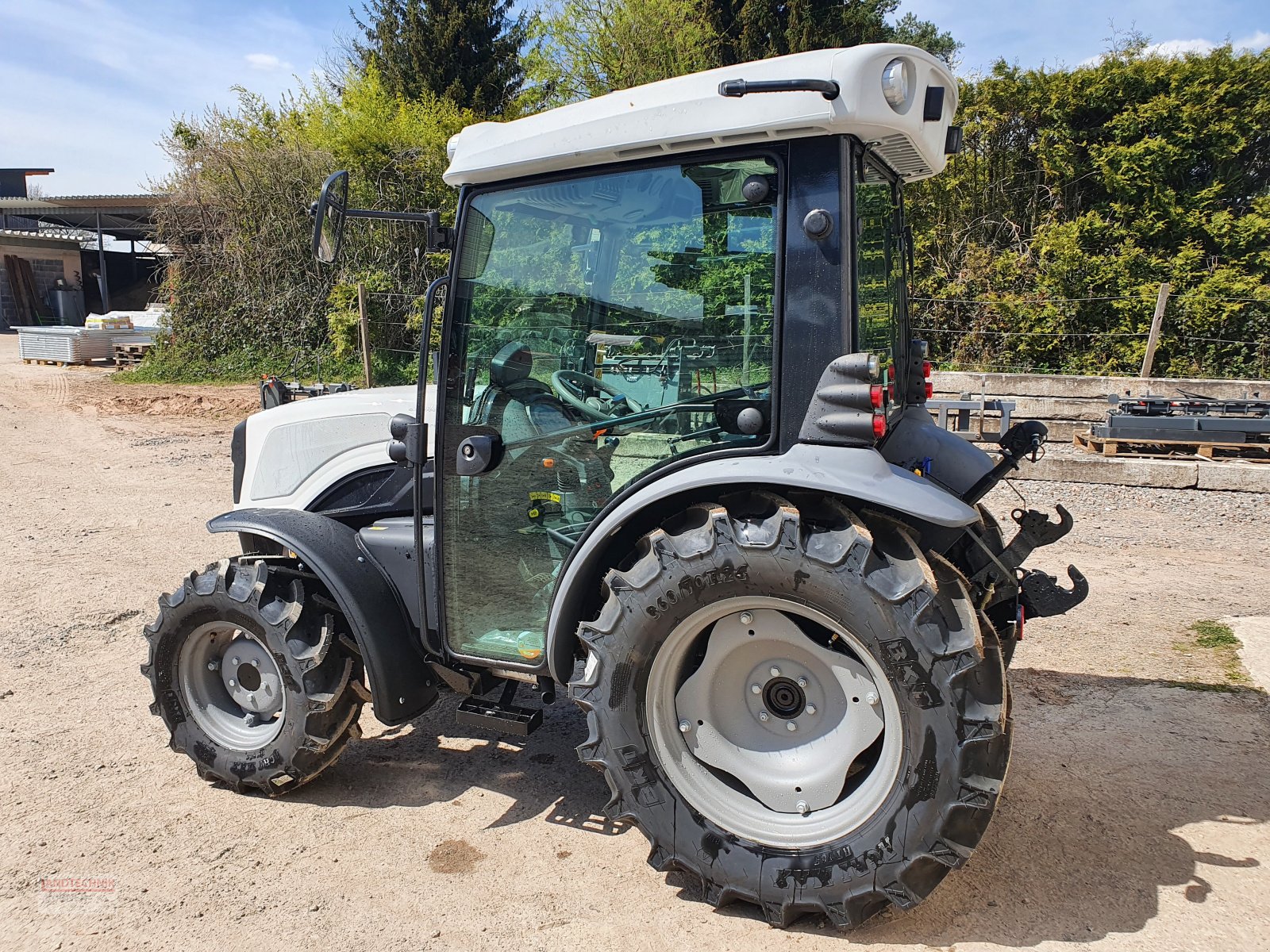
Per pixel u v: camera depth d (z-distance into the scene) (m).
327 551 2.88
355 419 3.33
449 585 2.80
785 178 2.22
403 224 15.27
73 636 4.47
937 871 2.11
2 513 7.08
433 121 16.72
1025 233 13.45
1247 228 11.84
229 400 13.28
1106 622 4.56
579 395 2.61
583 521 2.63
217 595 2.91
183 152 15.87
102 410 12.48
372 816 2.89
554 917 2.36
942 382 10.04
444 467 2.76
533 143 2.46
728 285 2.36
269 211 15.62
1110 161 12.63
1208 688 3.75
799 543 2.12
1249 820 2.75
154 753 3.32
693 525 2.32
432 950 2.24
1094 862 2.54
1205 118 12.16
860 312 2.28
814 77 2.11
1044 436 2.79
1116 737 3.33
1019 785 2.99
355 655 2.97
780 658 2.34
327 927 2.33
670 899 2.44
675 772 2.37
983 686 2.09
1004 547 3.04
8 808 2.91
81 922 2.35
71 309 24.41
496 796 3.02
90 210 23.41
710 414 2.42
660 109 2.27
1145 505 7.03
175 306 16.06
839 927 2.22
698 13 17.64
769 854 2.26
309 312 15.43
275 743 2.90
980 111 13.35
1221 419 7.93
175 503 7.47
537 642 2.72
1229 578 5.25
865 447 2.18
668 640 2.31
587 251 2.54
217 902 2.44
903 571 2.09
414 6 21.67
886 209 2.76
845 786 2.33
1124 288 12.01
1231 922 2.27
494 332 2.69
